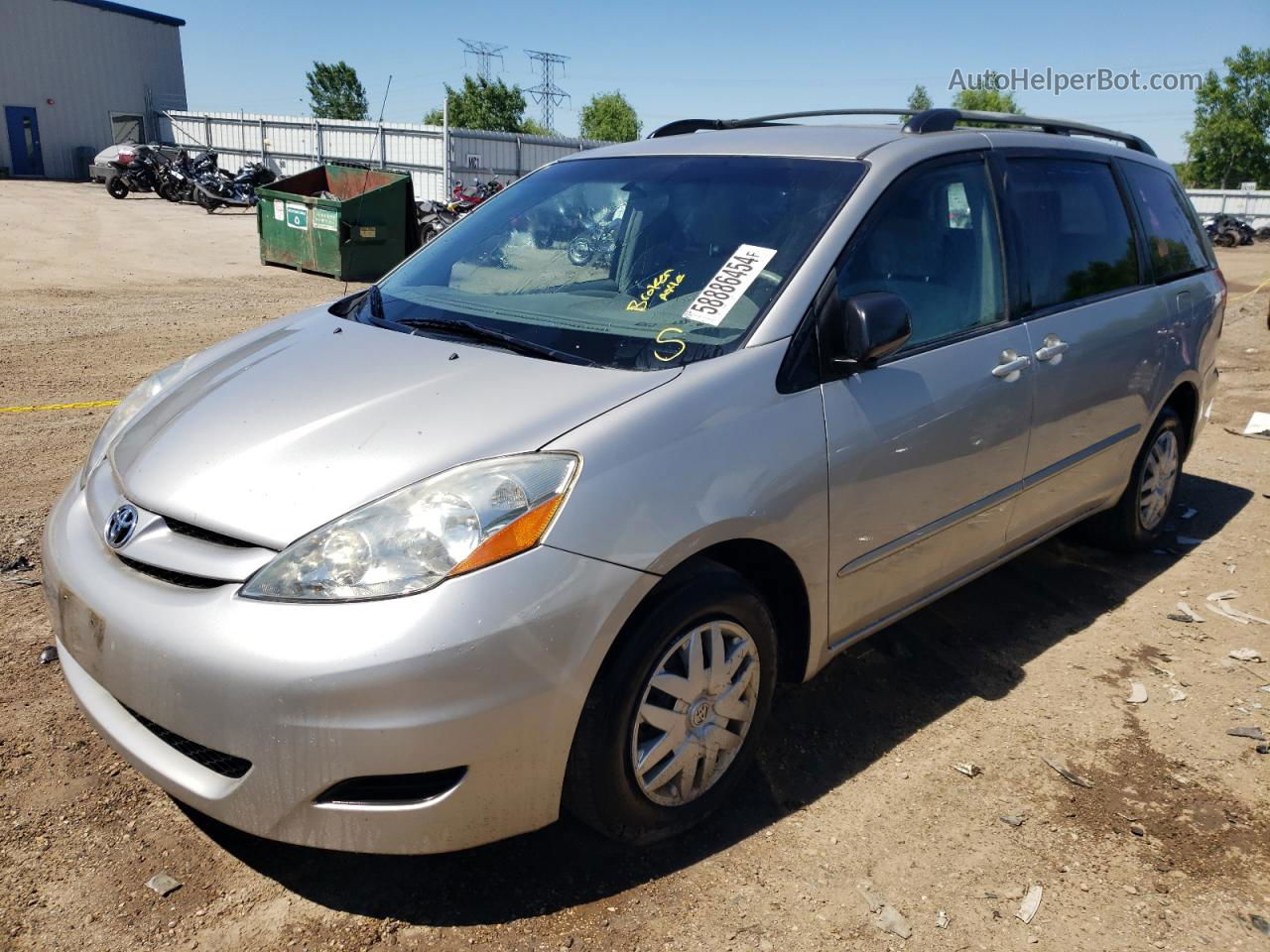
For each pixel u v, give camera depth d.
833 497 2.68
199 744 2.12
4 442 5.60
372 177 16.06
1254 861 2.59
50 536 2.57
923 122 3.38
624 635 2.29
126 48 39.81
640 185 3.31
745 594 2.54
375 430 2.32
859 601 2.93
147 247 16.97
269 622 2.03
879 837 2.64
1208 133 62.34
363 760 2.02
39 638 3.45
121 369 7.73
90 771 2.76
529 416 2.32
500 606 2.06
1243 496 5.63
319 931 2.25
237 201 24.31
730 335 2.65
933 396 2.97
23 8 36.34
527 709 2.12
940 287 3.15
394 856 2.50
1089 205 3.97
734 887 2.43
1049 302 3.60
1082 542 4.75
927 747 3.06
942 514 3.12
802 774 2.90
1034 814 2.75
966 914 2.37
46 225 19.30
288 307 11.45
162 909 2.29
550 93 85.06
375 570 2.05
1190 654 3.71
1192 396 4.63
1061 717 3.26
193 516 2.22
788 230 2.89
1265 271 25.03
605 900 2.37
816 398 2.66
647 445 2.31
